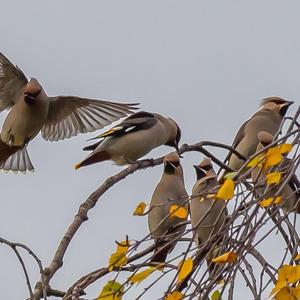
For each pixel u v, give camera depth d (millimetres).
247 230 7316
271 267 7695
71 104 12961
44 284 7594
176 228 10977
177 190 11289
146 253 8930
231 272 7098
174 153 11500
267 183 7484
